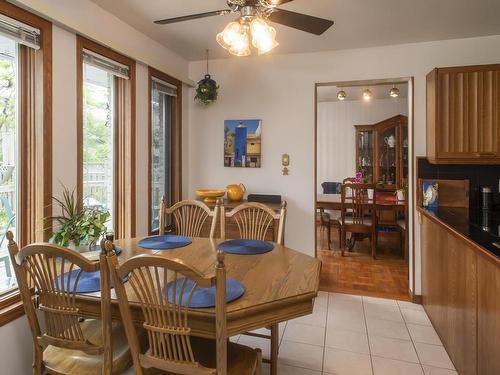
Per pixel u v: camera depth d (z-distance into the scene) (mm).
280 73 3549
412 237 3221
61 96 2129
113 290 1493
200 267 1759
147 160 3062
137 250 2070
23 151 2012
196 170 3830
